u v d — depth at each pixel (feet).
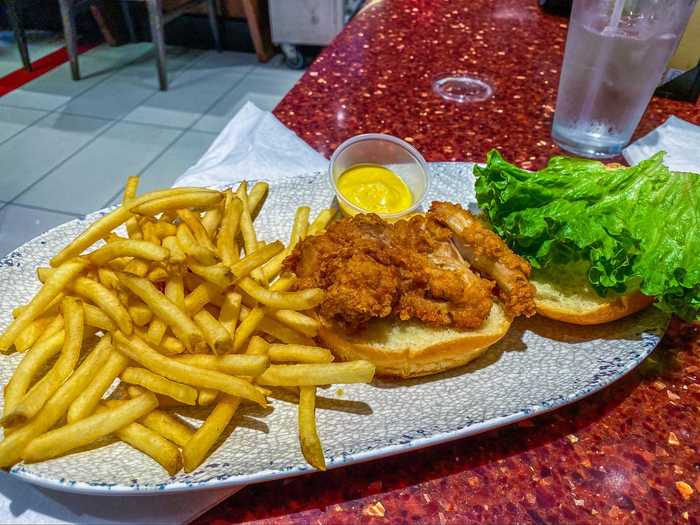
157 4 3.47
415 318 0.96
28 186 2.77
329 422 0.84
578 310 0.97
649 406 0.89
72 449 0.77
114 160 3.00
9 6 3.61
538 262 1.00
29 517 0.73
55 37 4.39
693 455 0.82
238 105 3.62
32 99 3.52
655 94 1.86
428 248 1.01
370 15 2.44
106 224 0.97
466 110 1.76
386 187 1.30
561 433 0.85
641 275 0.89
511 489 0.78
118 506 0.74
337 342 0.94
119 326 0.84
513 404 0.84
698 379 0.94
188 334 0.83
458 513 0.75
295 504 0.75
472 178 1.34
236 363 0.82
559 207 0.99
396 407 0.87
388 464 0.80
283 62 4.28
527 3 2.61
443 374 0.94
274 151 1.46
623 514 0.75
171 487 0.70
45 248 1.07
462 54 2.12
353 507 0.75
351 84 1.89
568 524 0.74
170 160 3.03
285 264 1.03
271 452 0.78
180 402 0.85
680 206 0.94
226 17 4.38
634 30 1.32
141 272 0.90
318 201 1.28
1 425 0.72
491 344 0.94
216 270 0.87
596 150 1.53
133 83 3.81
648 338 0.95
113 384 0.90
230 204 1.10
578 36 1.39
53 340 0.85
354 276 0.89
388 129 1.64
